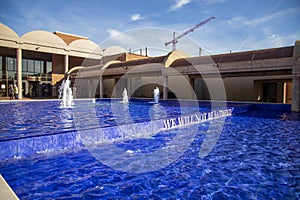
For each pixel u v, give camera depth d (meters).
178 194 2.17
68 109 9.20
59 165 2.88
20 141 3.06
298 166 2.89
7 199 1.61
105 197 2.10
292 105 9.20
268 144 3.96
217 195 2.14
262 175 2.61
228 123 6.27
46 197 2.09
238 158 3.21
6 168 2.73
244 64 10.98
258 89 13.30
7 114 7.31
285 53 9.80
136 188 2.29
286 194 2.15
